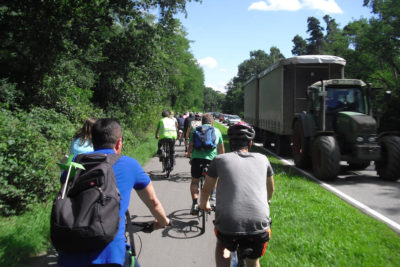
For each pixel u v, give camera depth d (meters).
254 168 2.85
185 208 6.30
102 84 17.03
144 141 17.42
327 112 10.37
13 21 11.82
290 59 13.02
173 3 14.45
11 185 5.16
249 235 2.62
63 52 12.48
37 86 11.90
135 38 15.14
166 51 18.73
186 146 14.27
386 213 6.15
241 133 3.03
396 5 23.17
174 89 45.38
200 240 4.78
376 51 25.69
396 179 9.10
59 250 1.95
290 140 14.34
